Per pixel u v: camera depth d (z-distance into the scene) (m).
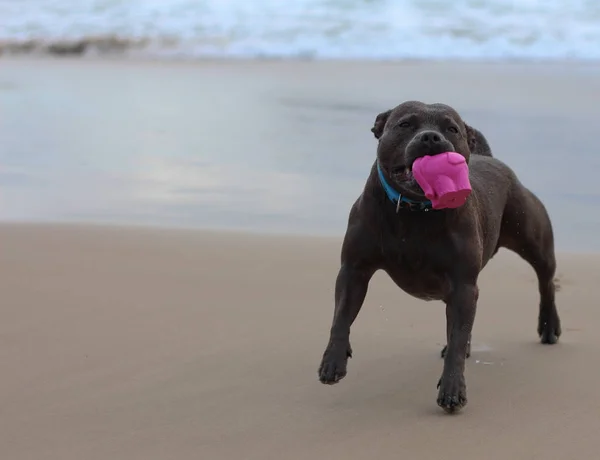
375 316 6.17
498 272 7.30
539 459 3.97
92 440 4.18
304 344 5.54
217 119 13.38
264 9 24.09
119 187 9.95
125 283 6.70
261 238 8.05
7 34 22.78
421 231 4.74
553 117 13.01
